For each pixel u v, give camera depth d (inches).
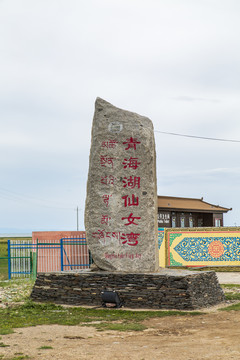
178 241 1019.9
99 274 524.1
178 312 462.9
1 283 776.9
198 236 1008.9
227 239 991.0
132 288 505.4
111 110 552.4
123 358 285.4
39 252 896.3
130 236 533.6
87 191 552.7
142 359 282.8
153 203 542.3
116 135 547.2
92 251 539.5
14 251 896.9
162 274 500.1
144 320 423.5
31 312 470.9
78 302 526.9
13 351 304.5
